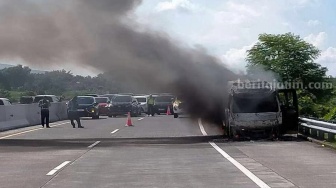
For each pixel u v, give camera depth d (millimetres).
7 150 19594
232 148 19734
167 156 17344
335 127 19078
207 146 20656
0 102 38875
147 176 13086
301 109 42156
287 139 23234
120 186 11695
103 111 49812
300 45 45656
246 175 13055
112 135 26688
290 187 11344
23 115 35219
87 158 16922
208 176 13000
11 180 12609
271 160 15969
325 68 45906
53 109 42688
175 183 12031
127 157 17141
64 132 29016
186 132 28328
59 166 15055
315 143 21219
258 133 23172
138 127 32844
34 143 22438
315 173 13281
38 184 12023
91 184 11969
